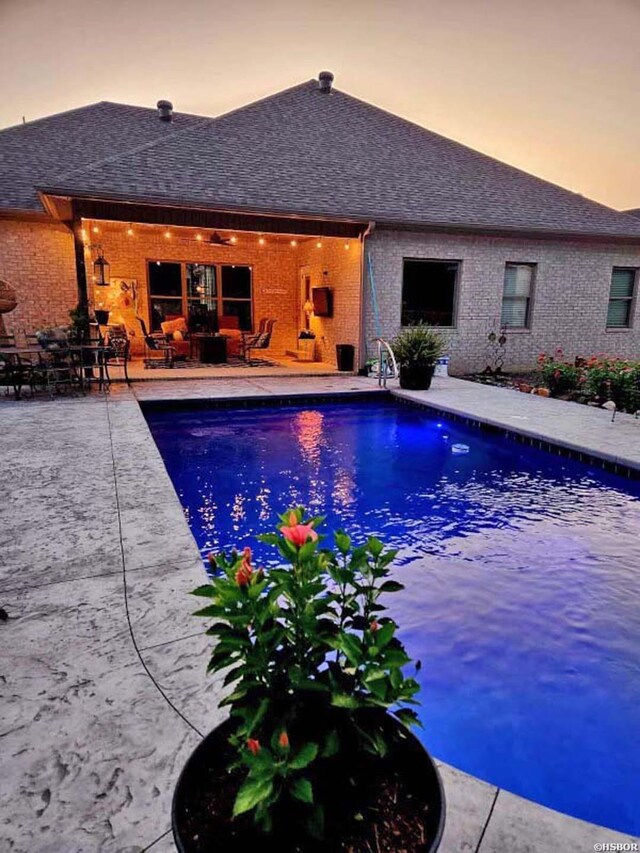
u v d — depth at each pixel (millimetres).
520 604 3182
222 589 1140
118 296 12797
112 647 2080
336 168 11289
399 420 8211
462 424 7402
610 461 5262
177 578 2629
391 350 9648
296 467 5945
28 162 10844
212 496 5027
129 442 5352
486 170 13141
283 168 10703
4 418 6449
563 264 12148
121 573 2676
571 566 3654
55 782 1484
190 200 8656
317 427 7758
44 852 1291
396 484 5410
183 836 1005
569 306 12406
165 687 1860
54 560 2816
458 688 2479
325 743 1055
